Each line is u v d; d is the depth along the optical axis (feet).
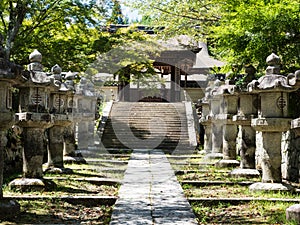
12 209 20.89
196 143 67.10
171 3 56.03
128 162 46.65
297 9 29.66
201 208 23.90
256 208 23.67
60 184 30.99
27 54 53.78
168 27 57.93
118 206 23.56
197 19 55.88
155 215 21.38
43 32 55.98
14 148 38.17
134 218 20.67
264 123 28.04
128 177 34.96
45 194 26.68
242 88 34.58
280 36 31.96
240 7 32.37
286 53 33.09
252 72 35.29
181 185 31.76
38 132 28.86
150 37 58.70
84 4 54.60
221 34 35.12
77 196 25.64
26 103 28.27
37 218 20.84
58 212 22.47
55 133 37.78
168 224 19.47
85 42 55.88
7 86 20.36
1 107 20.10
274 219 20.79
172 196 26.89
